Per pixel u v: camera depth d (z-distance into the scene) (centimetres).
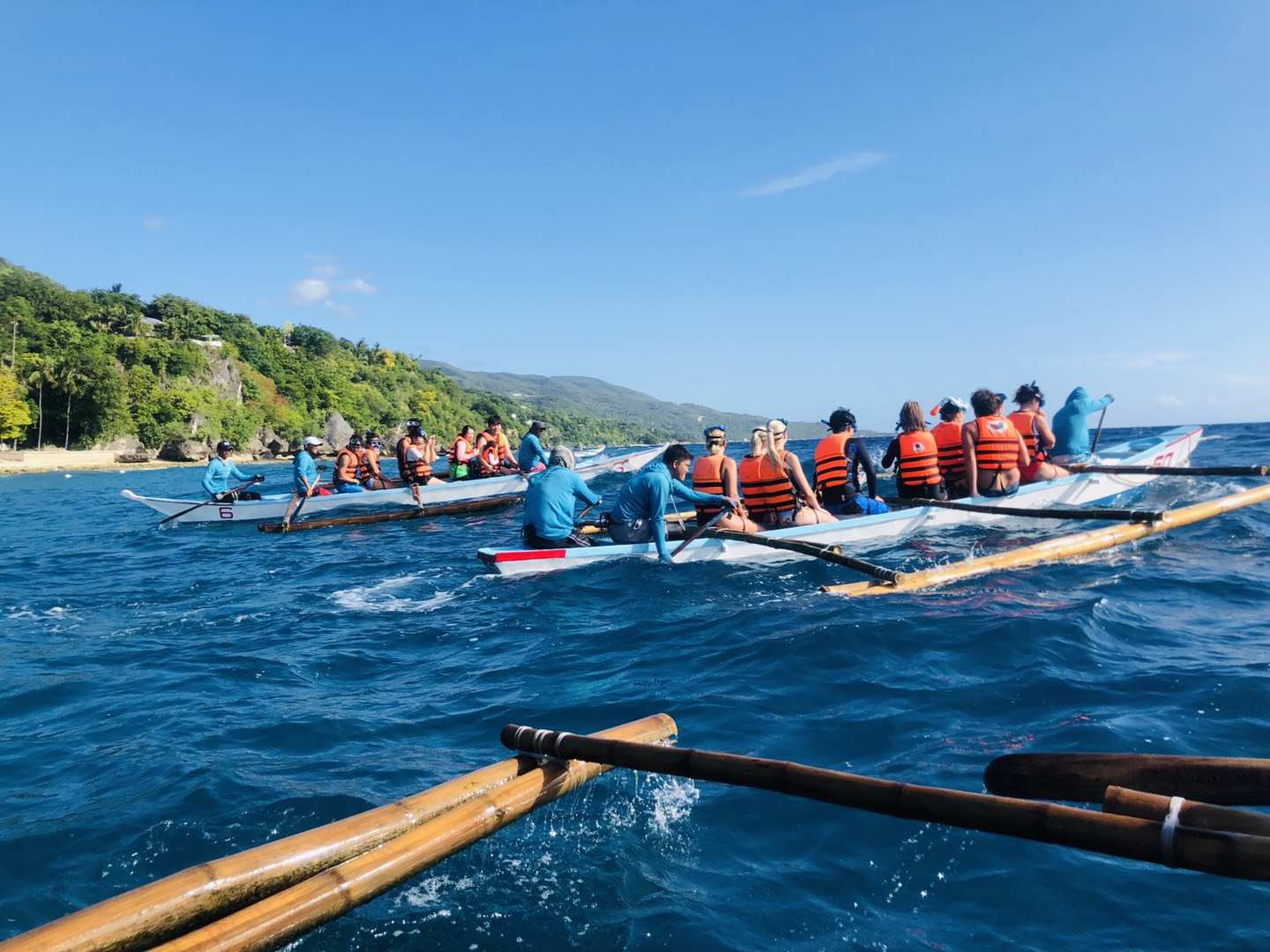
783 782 251
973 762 347
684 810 323
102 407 8006
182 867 304
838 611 613
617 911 260
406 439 1667
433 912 261
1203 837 182
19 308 10050
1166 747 350
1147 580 673
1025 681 443
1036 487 1055
